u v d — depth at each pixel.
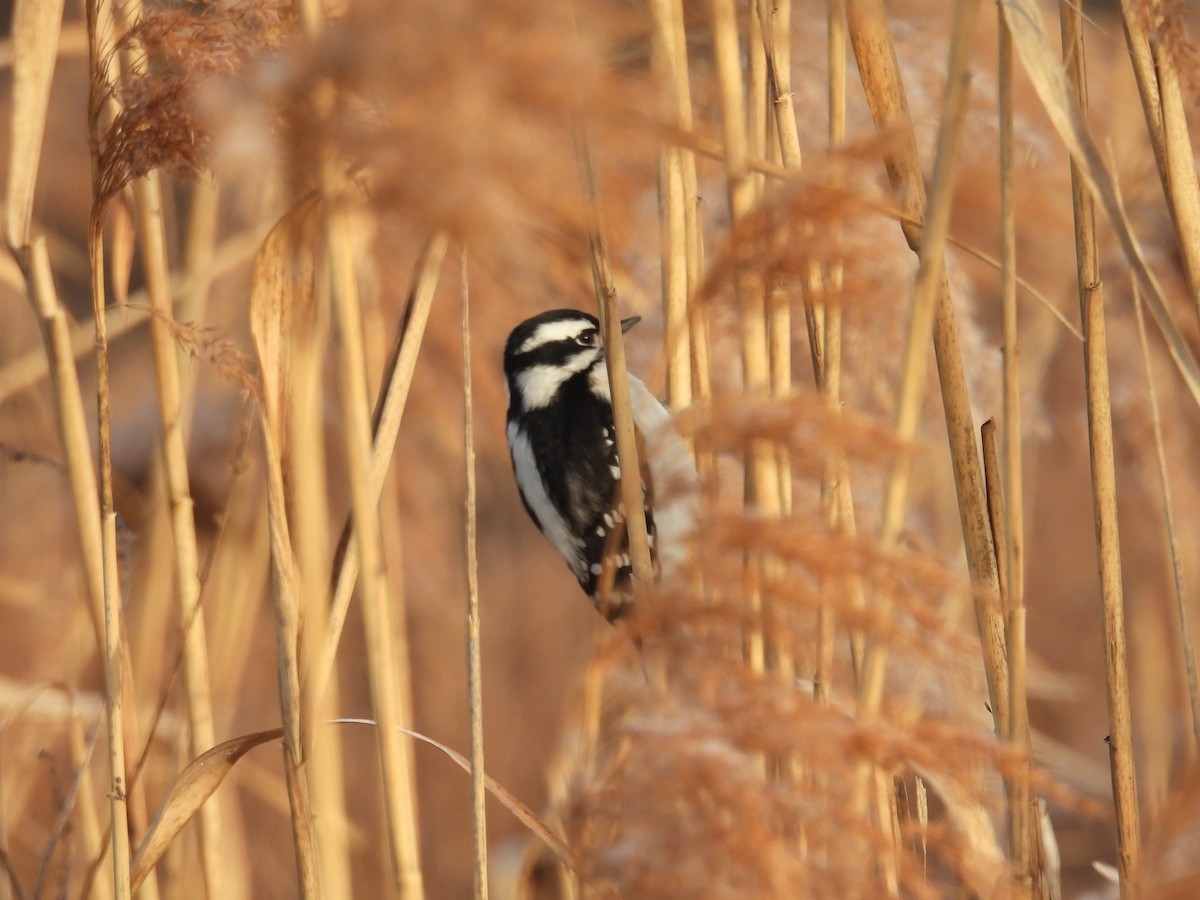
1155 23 5.17
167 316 5.62
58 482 11.55
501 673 14.03
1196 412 10.49
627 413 5.21
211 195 8.84
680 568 4.03
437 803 13.46
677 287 6.18
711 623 3.89
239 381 5.54
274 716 13.22
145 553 9.56
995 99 7.32
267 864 12.56
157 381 6.62
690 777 3.56
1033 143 8.03
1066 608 14.53
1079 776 10.82
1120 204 5.02
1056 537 14.75
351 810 13.22
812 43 6.77
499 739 13.52
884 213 4.85
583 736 4.00
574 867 4.86
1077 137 5.01
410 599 13.45
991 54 7.93
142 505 10.98
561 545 10.50
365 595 5.20
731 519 4.02
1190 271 5.55
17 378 10.00
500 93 3.22
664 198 6.15
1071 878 10.21
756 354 5.70
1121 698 5.71
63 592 11.08
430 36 3.23
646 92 3.63
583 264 5.79
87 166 12.98
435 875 12.91
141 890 6.79
